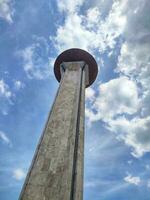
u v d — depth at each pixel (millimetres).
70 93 11539
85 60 16656
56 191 6621
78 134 9000
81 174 7523
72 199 6438
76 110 10094
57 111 10305
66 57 16781
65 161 7590
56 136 8781
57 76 16922
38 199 6441
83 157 8344
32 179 7062
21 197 6457
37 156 7910
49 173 7227
